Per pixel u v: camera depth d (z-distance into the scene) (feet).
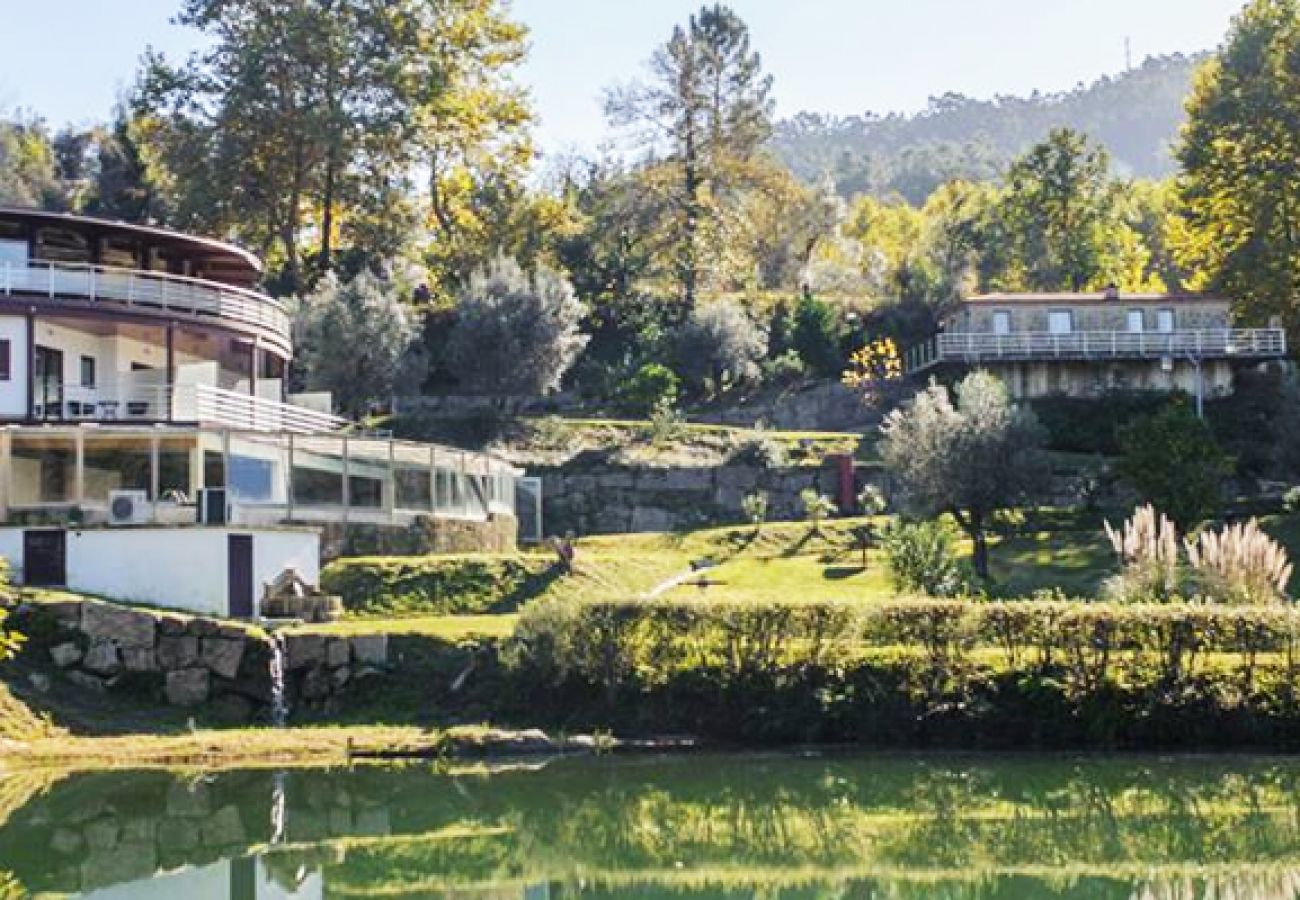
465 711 106.01
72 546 122.21
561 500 210.79
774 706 103.30
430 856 77.20
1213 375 249.34
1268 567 116.67
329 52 253.24
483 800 88.84
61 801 86.43
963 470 165.78
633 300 293.02
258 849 77.82
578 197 349.61
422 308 265.75
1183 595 122.11
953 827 82.38
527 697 106.22
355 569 137.28
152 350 161.38
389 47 263.70
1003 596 141.38
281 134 258.16
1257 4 271.08
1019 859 75.77
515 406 246.88
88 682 104.94
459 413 239.71
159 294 148.46
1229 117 267.59
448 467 157.89
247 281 177.27
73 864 74.23
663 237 300.81
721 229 303.07
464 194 290.15
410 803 88.12
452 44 273.33
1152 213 438.81
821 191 372.17
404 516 148.77
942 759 99.04
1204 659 102.99
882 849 78.23
